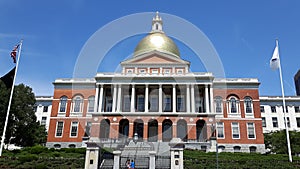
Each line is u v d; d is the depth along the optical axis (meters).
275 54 35.34
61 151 38.69
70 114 57.31
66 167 26.00
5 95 44.16
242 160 30.92
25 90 49.81
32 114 49.12
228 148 54.03
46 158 30.06
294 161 31.78
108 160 22.25
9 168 25.42
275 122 78.00
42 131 62.16
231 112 56.78
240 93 57.91
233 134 55.12
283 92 34.78
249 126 55.75
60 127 56.94
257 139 54.69
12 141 46.31
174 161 20.66
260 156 36.88
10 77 34.84
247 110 56.88
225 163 29.19
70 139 55.97
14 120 45.22
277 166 28.44
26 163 27.53
